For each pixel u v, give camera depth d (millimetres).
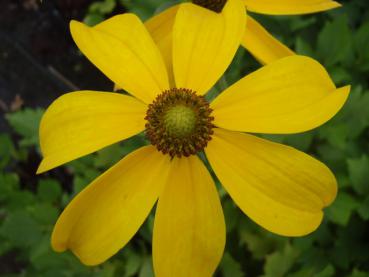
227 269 172
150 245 190
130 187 101
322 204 96
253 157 101
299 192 97
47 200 207
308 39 209
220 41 107
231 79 143
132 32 109
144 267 182
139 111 106
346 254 176
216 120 105
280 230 96
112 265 186
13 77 285
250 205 99
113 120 104
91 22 215
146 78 107
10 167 261
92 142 100
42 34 287
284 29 196
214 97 120
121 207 99
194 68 108
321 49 185
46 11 288
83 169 184
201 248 98
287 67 101
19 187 235
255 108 102
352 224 180
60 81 278
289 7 121
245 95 104
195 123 104
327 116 94
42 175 260
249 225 176
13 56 288
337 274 185
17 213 189
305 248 171
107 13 259
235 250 189
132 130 104
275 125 98
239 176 101
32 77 283
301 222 96
